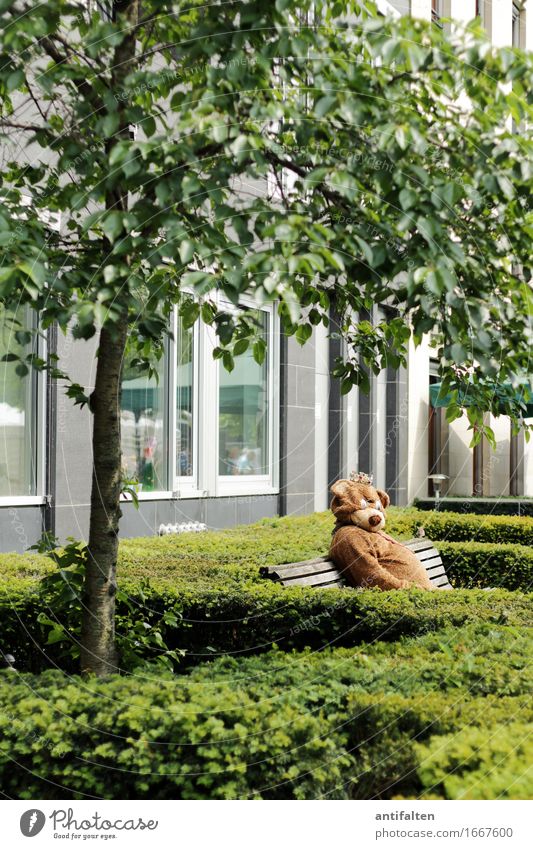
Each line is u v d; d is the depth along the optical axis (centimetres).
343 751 273
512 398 386
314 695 288
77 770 272
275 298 248
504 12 1525
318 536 782
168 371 912
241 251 282
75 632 400
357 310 434
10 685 304
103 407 349
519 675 313
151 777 269
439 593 468
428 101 323
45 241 312
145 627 391
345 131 295
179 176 287
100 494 351
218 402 991
